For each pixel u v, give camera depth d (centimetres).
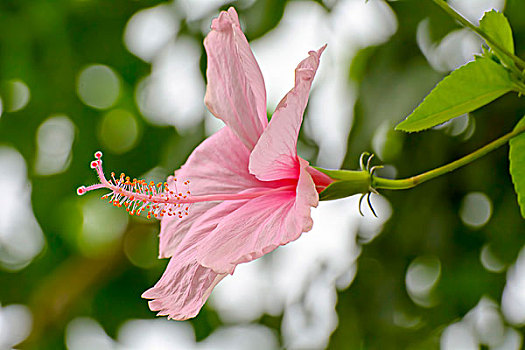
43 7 130
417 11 105
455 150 106
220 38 88
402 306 110
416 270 111
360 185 87
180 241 89
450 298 109
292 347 112
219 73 88
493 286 108
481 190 107
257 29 110
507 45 88
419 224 108
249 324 120
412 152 105
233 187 89
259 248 85
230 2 113
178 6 122
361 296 110
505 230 107
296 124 85
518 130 87
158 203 88
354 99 105
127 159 129
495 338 111
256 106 87
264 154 85
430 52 105
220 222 87
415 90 103
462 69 87
